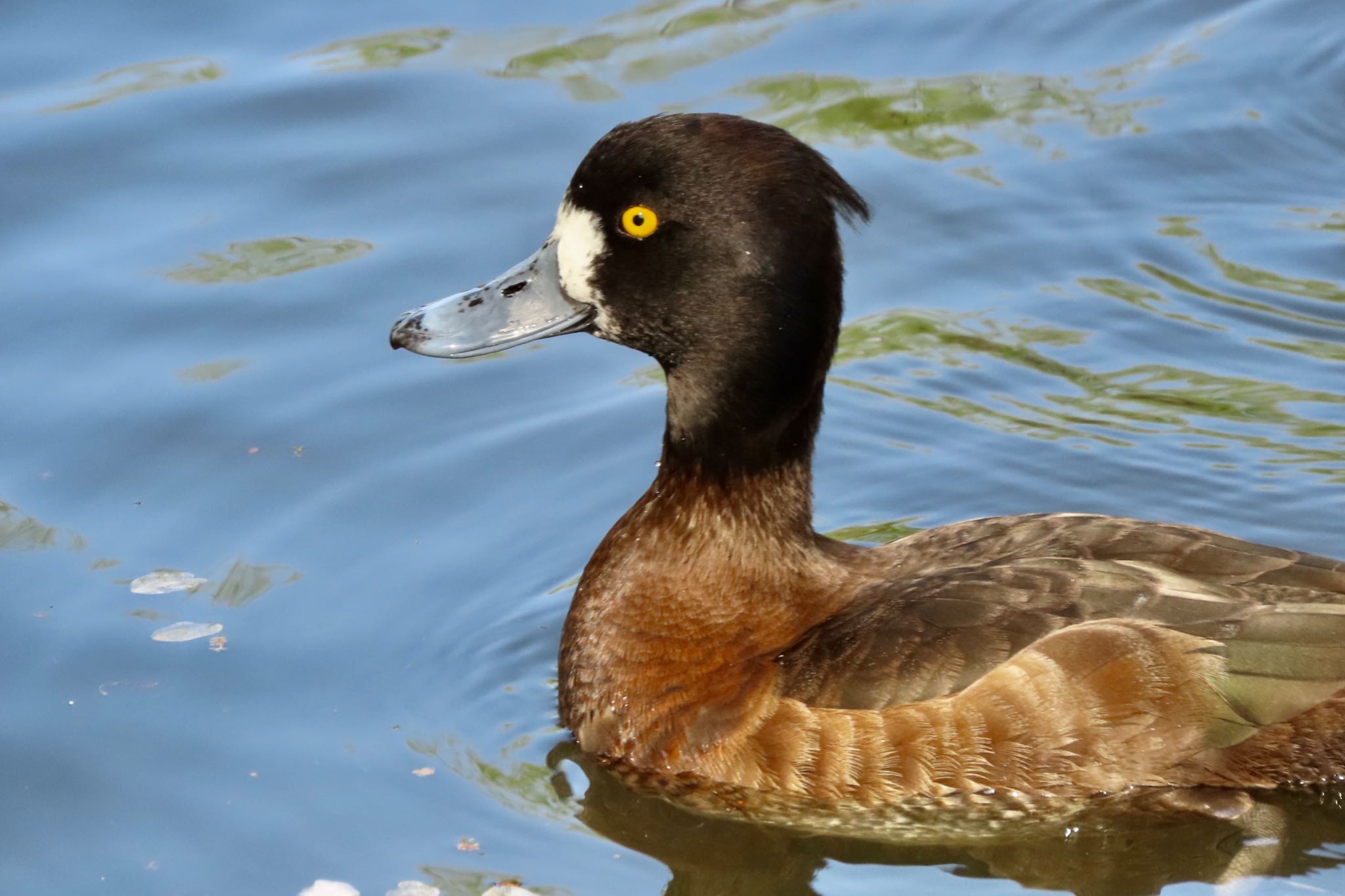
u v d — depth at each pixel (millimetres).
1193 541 9008
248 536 11414
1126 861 8719
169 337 13000
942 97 15844
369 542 11438
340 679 10281
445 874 8750
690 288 9039
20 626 10500
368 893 8617
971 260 14133
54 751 9586
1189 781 8562
